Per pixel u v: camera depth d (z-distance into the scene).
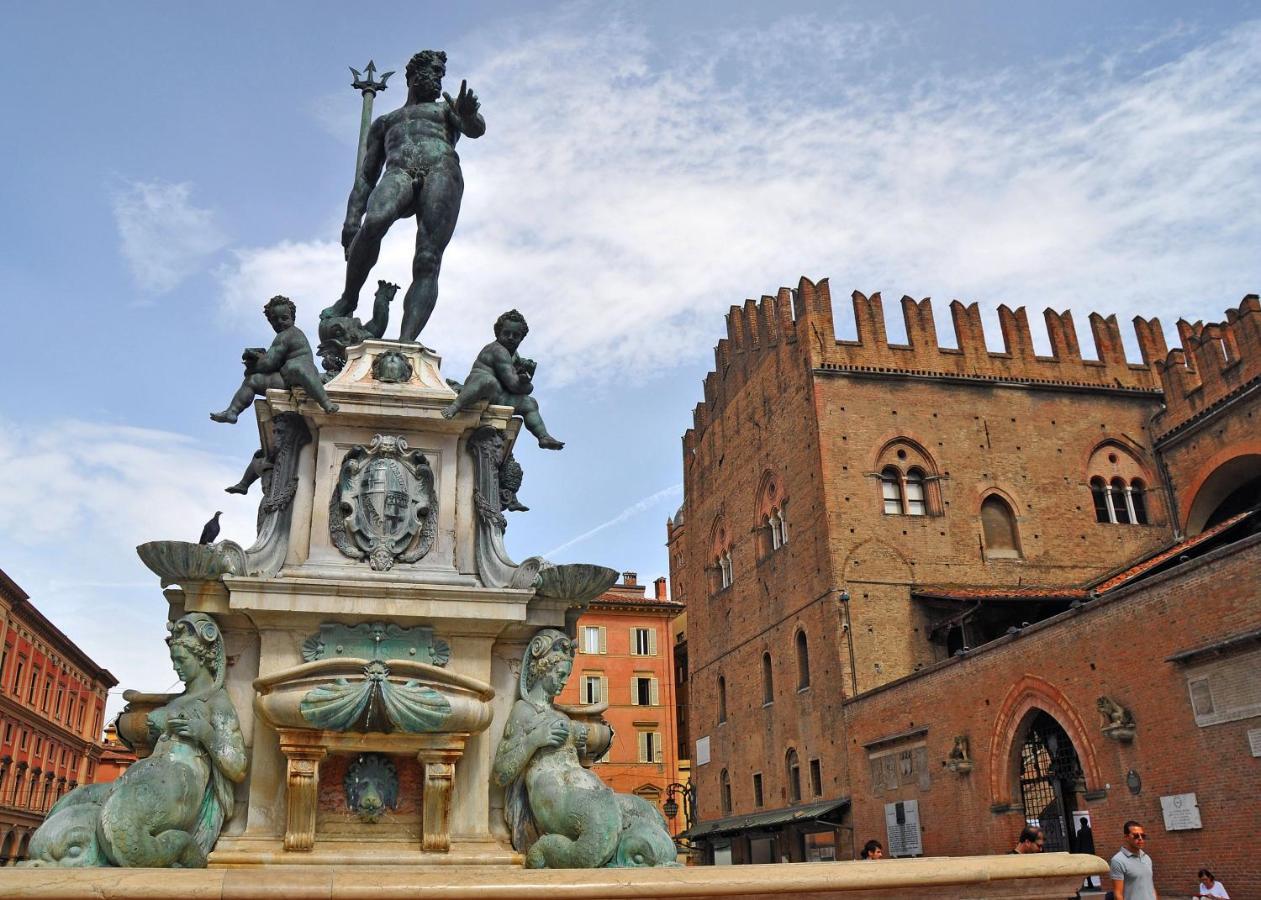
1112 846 23.86
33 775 70.44
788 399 44.78
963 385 43.53
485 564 7.78
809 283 43.81
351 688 6.57
